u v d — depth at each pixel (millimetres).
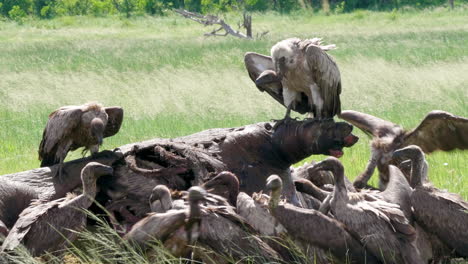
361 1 145750
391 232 18844
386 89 51188
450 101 46594
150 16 156750
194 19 111062
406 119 40906
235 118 42594
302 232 18703
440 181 28172
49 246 19141
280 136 22625
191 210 18188
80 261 19625
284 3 141750
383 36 98250
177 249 18609
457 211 20016
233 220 18703
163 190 19531
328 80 22406
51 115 22484
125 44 99375
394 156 21312
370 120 25875
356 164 31016
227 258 18516
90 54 84438
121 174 21484
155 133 38469
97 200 21281
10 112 45969
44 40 113750
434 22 122125
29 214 19484
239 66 67188
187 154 21672
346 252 18578
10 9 166000
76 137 22531
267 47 89000
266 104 46438
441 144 24344
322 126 22219
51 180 21859
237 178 21594
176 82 55781
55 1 166875
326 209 20250
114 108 23484
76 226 19312
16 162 32469
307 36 103812
